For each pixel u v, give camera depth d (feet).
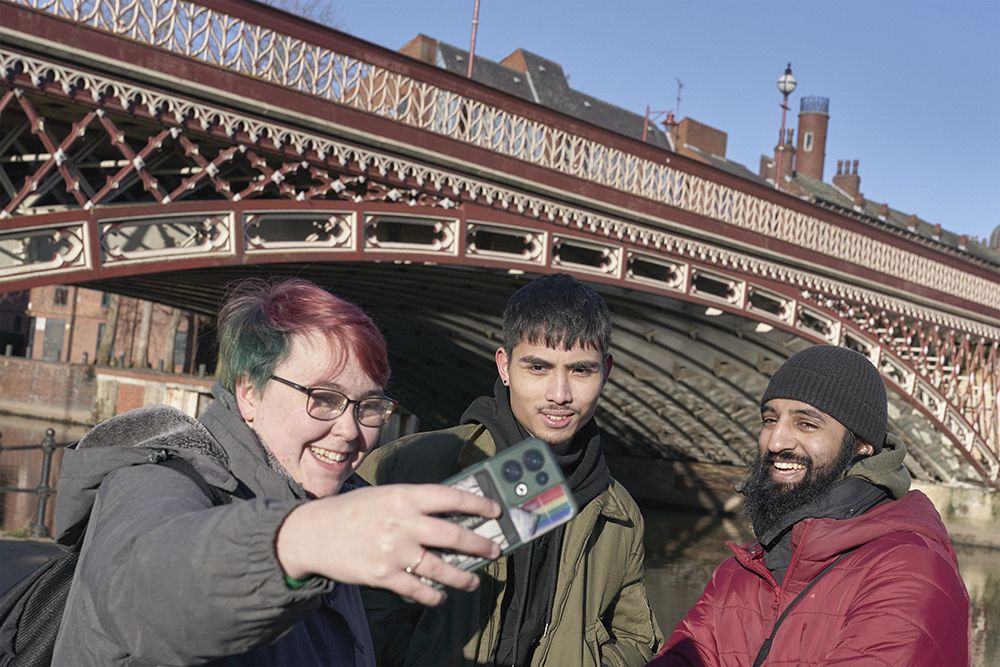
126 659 3.02
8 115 25.58
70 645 3.24
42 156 25.17
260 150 28.12
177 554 2.31
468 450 7.00
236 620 2.25
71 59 22.97
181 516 2.50
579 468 6.64
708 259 45.39
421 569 2.14
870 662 4.76
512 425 6.81
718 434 69.46
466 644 6.25
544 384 6.43
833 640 5.17
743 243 46.80
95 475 3.36
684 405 64.80
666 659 6.21
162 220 25.27
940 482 68.59
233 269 34.60
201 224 27.48
